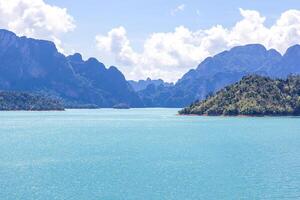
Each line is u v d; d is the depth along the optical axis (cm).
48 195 9581
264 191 9894
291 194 9619
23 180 11125
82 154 16238
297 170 12412
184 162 13975
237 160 14375
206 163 13762
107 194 9675
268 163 13725
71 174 11925
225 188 10194
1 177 11519
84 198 9344
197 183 10731
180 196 9506
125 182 10862
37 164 13738
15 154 16325
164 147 18512
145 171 12369
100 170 12575
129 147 18612
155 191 9956
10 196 9488
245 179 11169
